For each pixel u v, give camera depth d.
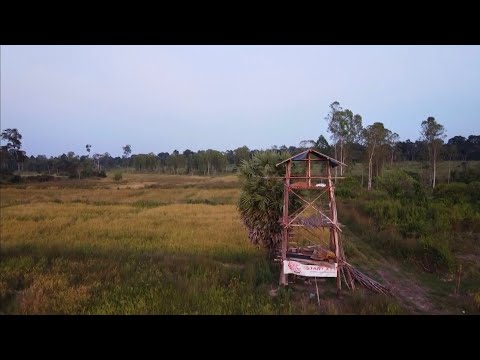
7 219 23.70
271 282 11.77
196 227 20.61
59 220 22.95
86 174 85.38
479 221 17.66
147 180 75.75
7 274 11.28
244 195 13.86
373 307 9.20
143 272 11.70
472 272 12.22
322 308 9.64
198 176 90.75
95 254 13.96
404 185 29.98
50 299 9.48
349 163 54.12
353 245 15.70
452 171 50.34
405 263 13.63
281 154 14.07
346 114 47.34
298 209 13.41
